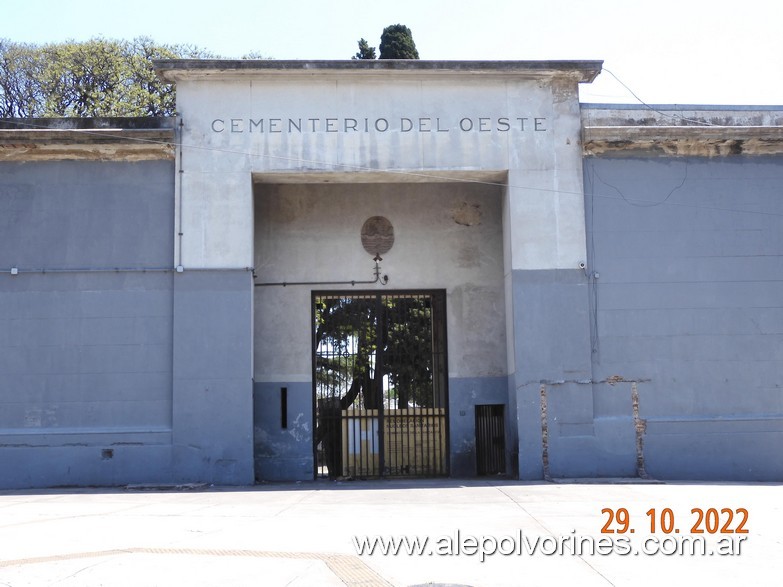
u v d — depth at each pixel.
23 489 17.25
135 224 18.23
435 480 18.73
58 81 36.91
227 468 17.59
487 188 20.61
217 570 7.69
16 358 17.80
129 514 12.19
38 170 18.28
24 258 18.05
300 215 20.25
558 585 7.29
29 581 7.25
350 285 20.12
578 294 18.50
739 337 18.73
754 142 19.08
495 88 18.94
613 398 18.36
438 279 20.25
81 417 17.70
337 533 9.95
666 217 18.94
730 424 18.42
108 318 17.98
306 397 19.61
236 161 18.38
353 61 18.39
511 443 19.17
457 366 20.03
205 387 17.77
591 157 18.97
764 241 19.03
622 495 14.66
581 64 18.73
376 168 18.50
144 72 37.75
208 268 18.08
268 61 18.23
